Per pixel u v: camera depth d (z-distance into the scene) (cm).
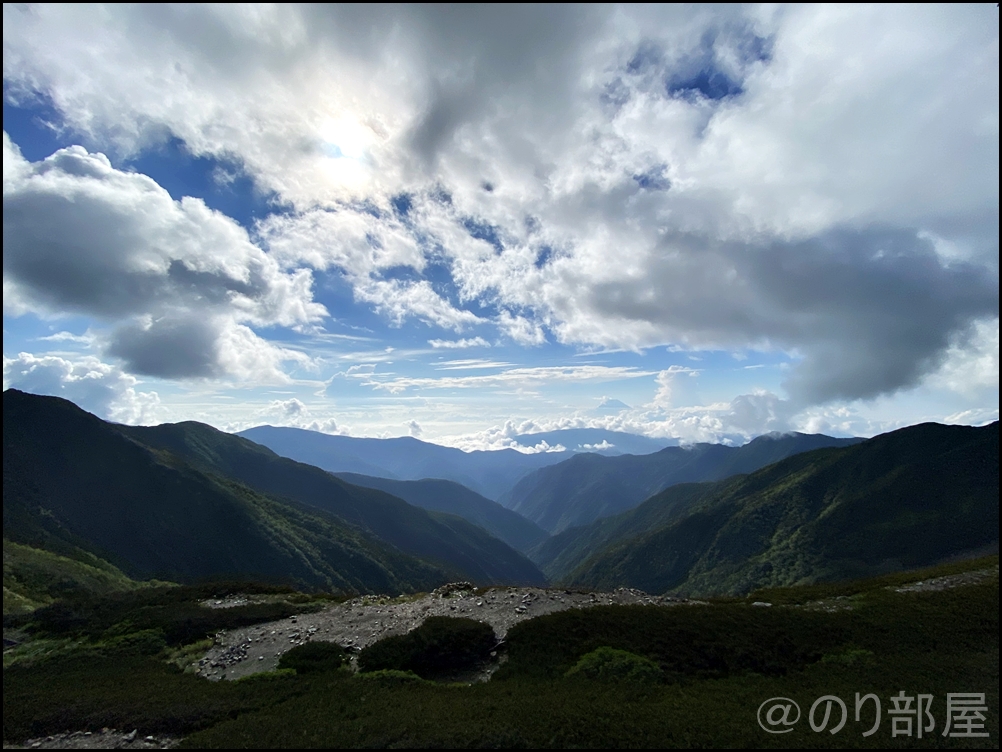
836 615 2888
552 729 1686
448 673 2458
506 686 2177
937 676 2169
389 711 1870
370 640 2819
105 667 2664
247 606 3619
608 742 1614
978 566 3753
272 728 1739
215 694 2164
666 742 1623
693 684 2175
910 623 2717
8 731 1822
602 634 2609
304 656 2612
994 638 2525
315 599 4059
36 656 2872
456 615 3098
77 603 3694
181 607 3588
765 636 2583
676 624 2691
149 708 1983
